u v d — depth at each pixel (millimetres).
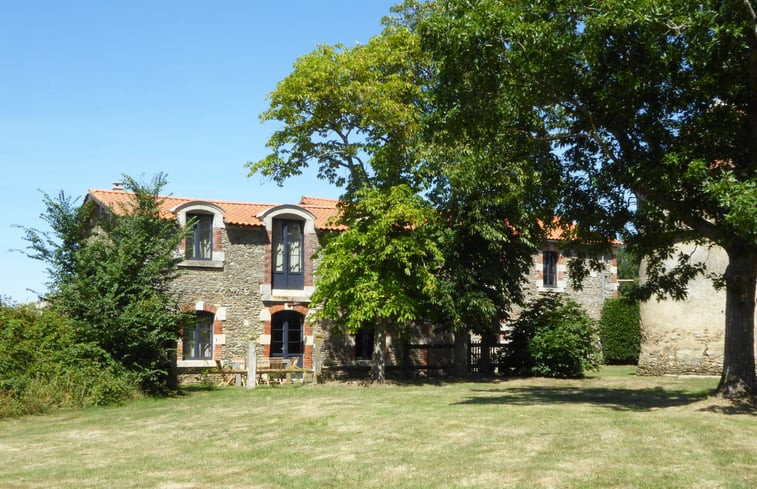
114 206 23500
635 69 13727
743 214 11359
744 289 14211
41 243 19594
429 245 22469
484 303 24016
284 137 25109
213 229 25391
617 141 14602
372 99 23672
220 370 23469
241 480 9109
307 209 26766
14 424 15500
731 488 7996
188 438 12773
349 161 26203
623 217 15211
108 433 13734
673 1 12391
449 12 14641
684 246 23922
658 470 8867
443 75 14914
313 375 23750
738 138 13711
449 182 24016
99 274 19531
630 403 15992
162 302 20156
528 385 22391
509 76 14273
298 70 24312
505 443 10844
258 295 25859
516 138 15484
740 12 12672
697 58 12992
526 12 13820
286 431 12945
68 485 9039
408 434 11992
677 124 13922
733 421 12289
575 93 14344
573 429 11883
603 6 12961
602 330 33781
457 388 21453
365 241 22016
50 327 18969
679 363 24000
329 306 22750
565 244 16594
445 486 8398
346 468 9562
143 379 20094
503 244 25438
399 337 25078
